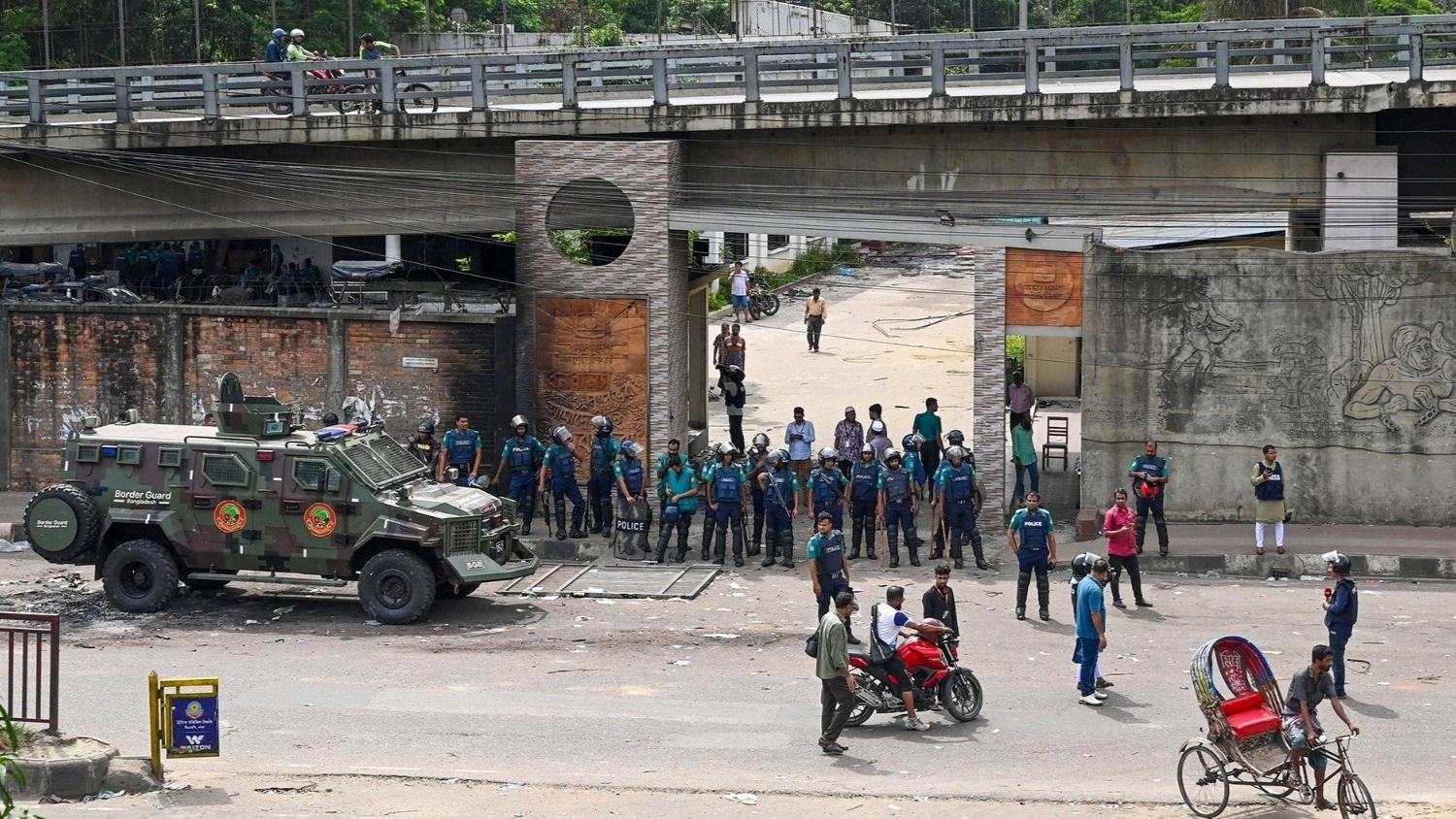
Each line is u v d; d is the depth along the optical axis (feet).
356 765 53.42
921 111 92.38
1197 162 93.66
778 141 96.53
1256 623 72.38
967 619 73.82
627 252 94.07
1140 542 83.56
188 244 133.08
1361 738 55.93
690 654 68.08
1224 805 48.32
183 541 74.90
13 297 111.14
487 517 76.23
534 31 219.00
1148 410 89.81
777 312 171.94
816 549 71.56
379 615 73.26
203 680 51.06
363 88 103.04
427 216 100.89
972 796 50.19
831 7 221.87
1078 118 91.35
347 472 73.82
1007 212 95.61
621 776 52.34
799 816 48.08
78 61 166.50
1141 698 61.21
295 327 96.58
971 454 84.48
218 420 75.77
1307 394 88.38
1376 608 75.15
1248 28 89.56
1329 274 87.40
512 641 70.23
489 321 94.94
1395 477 88.17
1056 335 90.48
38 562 86.12
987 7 218.38
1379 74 105.29
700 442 108.27
